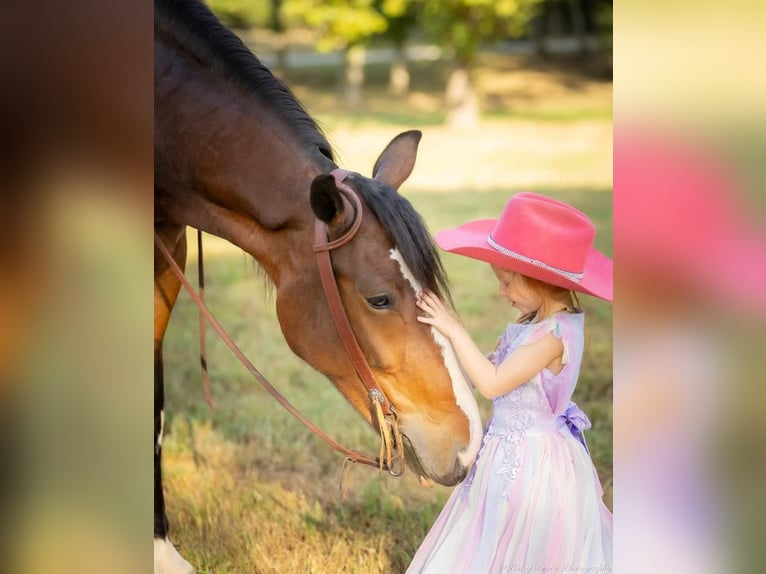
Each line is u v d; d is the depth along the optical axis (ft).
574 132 42.93
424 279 7.20
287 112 8.11
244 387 14.17
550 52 67.15
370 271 7.22
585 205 26.03
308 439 12.47
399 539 10.07
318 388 14.08
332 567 9.48
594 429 12.44
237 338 16.20
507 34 49.62
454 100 45.60
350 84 54.65
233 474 11.59
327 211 7.07
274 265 7.98
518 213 7.59
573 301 8.22
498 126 45.19
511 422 7.64
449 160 35.12
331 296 7.34
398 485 11.34
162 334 9.25
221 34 8.28
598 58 64.44
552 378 7.57
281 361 15.19
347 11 47.60
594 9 66.85
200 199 8.28
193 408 13.48
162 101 8.25
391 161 8.35
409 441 7.54
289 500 10.89
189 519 10.46
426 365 7.25
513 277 7.84
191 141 8.16
